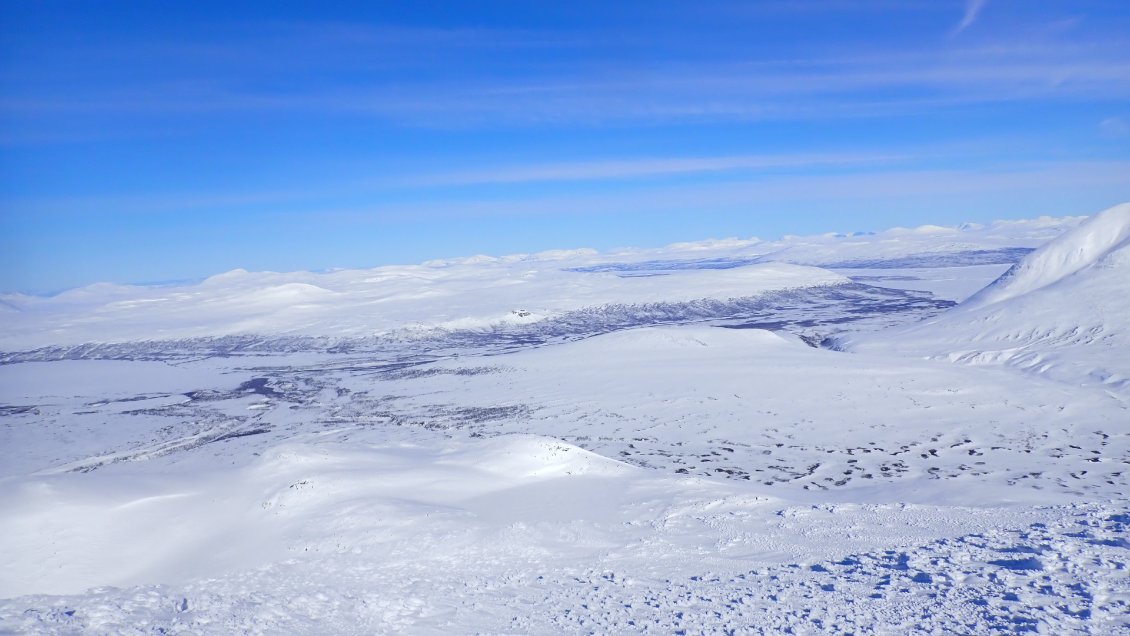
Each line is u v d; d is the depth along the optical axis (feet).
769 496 87.76
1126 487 97.19
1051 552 47.21
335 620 44.39
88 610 44.70
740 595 46.60
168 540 82.89
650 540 67.87
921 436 134.10
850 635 37.01
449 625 43.52
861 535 63.82
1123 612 36.17
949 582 44.19
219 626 41.96
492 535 71.05
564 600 48.78
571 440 145.48
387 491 91.91
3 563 74.28
